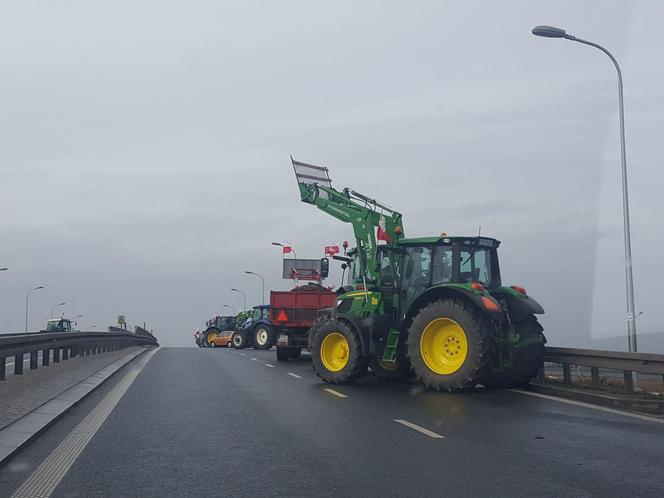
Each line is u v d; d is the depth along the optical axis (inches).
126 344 1456.7
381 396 514.9
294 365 872.9
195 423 395.9
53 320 1989.4
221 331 2190.0
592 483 257.0
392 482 261.9
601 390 499.8
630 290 618.2
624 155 639.8
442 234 587.8
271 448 325.4
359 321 591.2
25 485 260.8
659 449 315.3
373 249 654.5
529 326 549.0
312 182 766.5
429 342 531.2
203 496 246.2
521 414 418.9
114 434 362.6
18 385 532.1
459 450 316.8
